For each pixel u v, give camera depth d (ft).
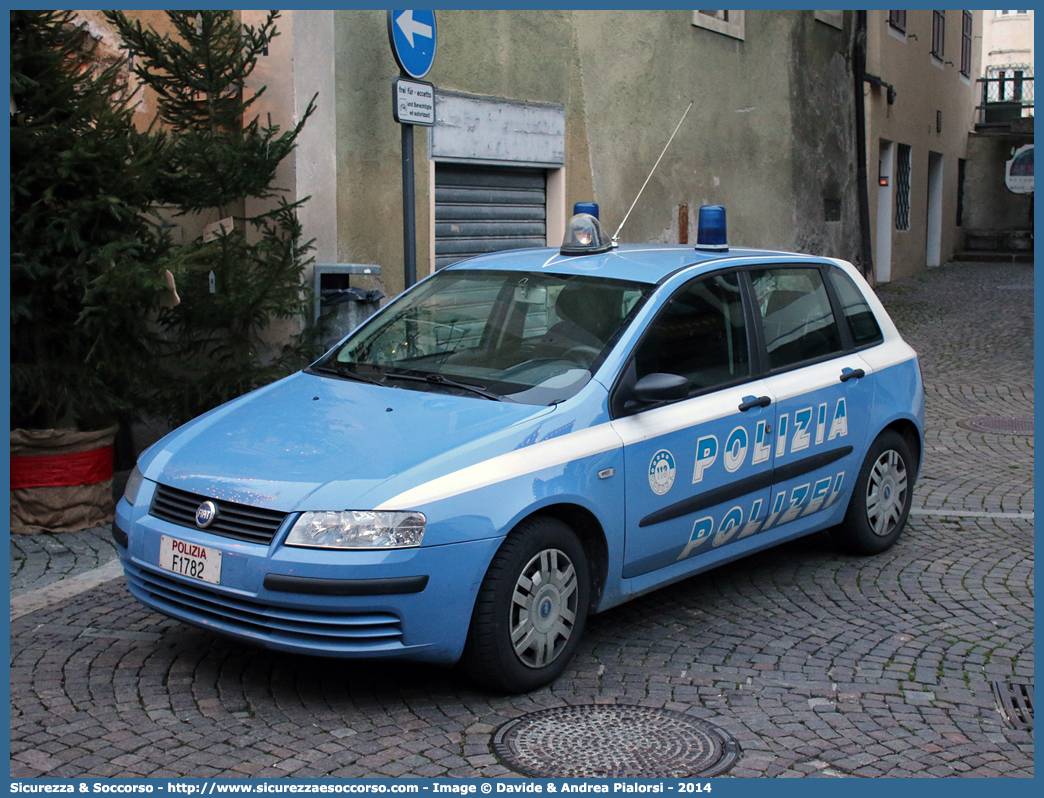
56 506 20.72
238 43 24.44
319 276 27.55
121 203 19.99
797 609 17.70
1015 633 16.74
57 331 20.63
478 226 35.73
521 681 13.99
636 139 42.60
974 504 24.67
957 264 87.04
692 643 16.15
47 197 19.43
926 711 13.88
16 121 19.47
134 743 12.61
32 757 12.23
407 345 17.34
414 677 14.73
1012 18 108.99
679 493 15.98
